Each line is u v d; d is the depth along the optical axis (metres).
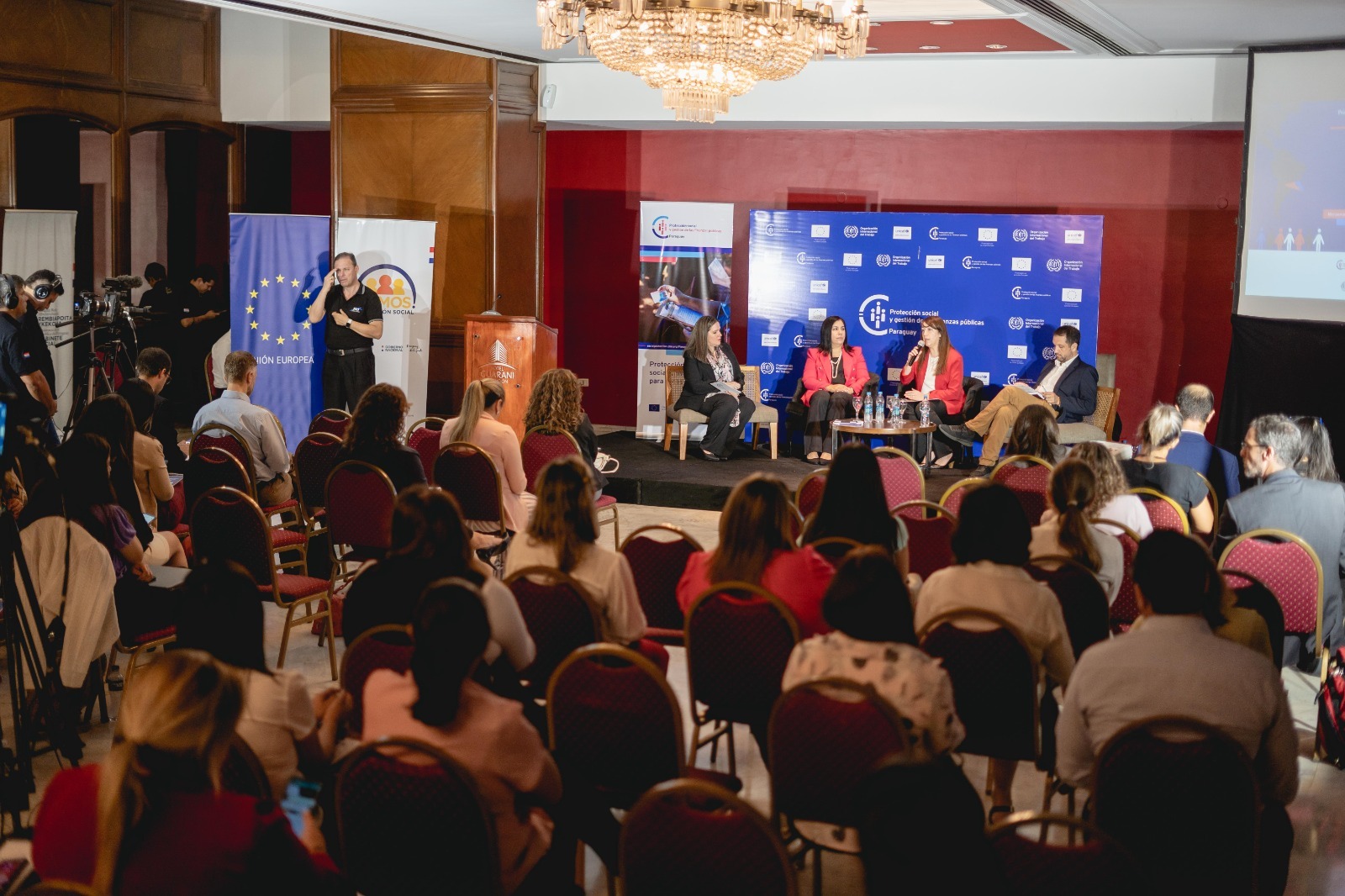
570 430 6.54
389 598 3.29
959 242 10.07
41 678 3.92
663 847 2.11
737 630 3.33
